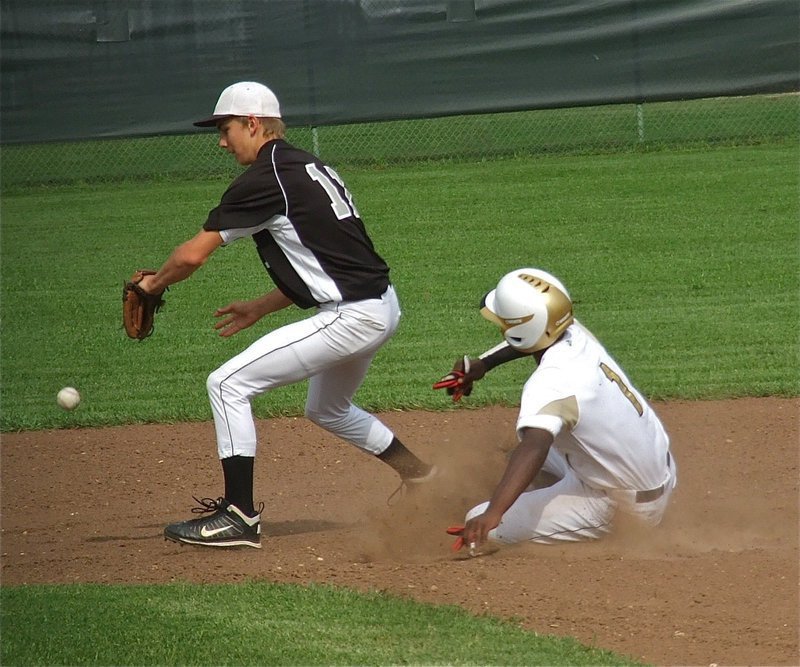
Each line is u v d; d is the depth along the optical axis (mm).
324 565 17875
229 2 64125
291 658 14148
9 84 63875
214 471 24281
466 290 39906
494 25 65250
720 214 50594
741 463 23391
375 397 28359
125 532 20438
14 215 58438
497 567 17219
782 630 14523
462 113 66062
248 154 19109
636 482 17891
